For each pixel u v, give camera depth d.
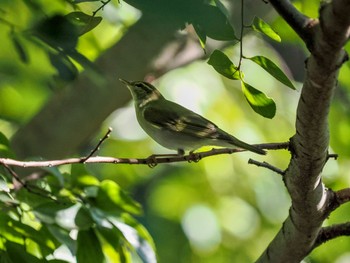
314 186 7.14
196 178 17.41
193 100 16.30
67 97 12.95
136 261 9.38
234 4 10.96
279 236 7.96
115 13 12.42
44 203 8.54
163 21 5.05
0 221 8.42
